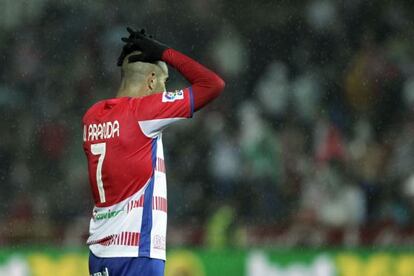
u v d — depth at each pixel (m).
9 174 37.94
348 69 43.75
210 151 39.47
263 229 34.41
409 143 41.31
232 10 43.34
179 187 37.97
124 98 16.09
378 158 40.25
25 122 39.28
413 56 44.81
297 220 37.03
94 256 15.94
